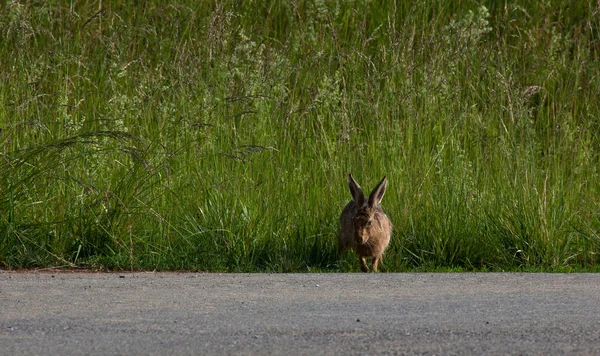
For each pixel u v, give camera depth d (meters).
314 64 32.56
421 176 25.72
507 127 29.44
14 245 21.55
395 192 25.72
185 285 17.02
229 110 27.09
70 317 13.56
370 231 22.95
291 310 14.35
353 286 17.14
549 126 32.66
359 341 11.91
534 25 39.94
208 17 32.91
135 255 22.27
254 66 28.75
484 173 26.38
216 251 22.88
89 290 16.22
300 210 24.75
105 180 24.08
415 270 23.53
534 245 24.23
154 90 28.42
